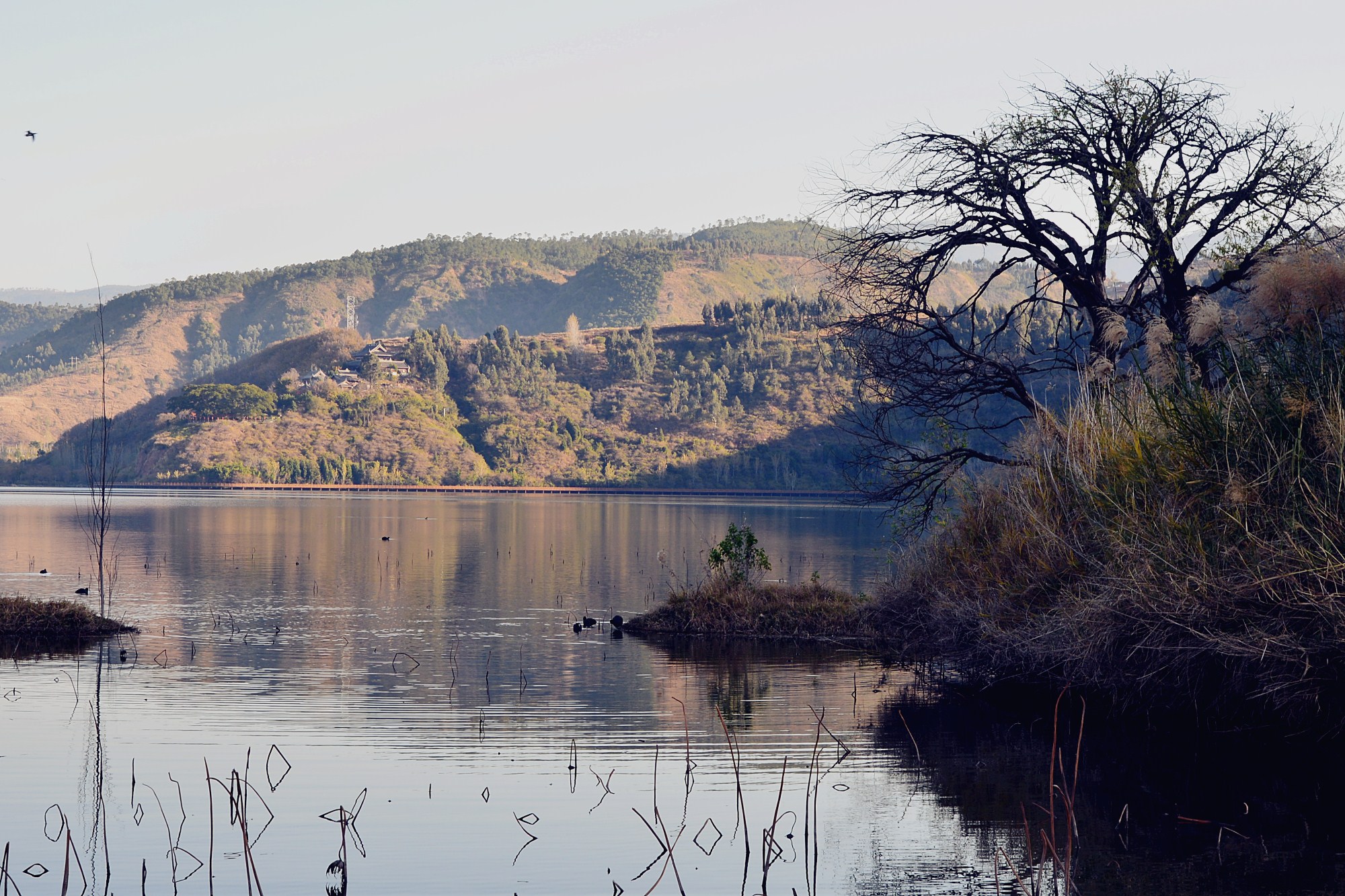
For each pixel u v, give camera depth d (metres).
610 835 11.76
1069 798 12.50
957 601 20.27
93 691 19.44
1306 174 22.86
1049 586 17.73
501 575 48.69
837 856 11.09
